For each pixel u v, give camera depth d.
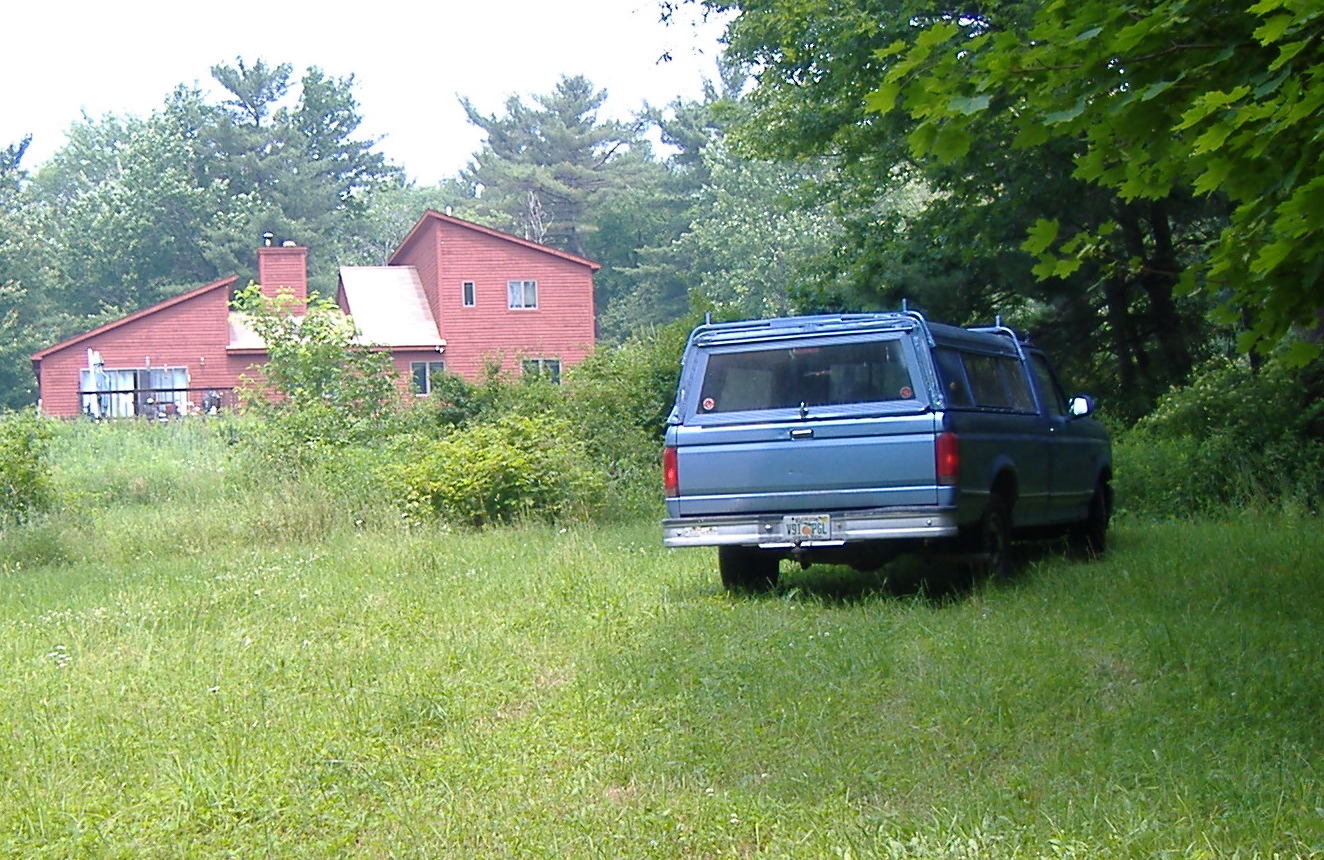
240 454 22.72
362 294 50.94
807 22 22.78
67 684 8.50
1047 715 7.11
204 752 6.83
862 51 21.48
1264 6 6.30
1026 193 20.80
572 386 22.94
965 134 7.50
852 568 12.59
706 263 70.12
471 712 7.50
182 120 77.12
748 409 10.71
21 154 79.75
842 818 5.62
